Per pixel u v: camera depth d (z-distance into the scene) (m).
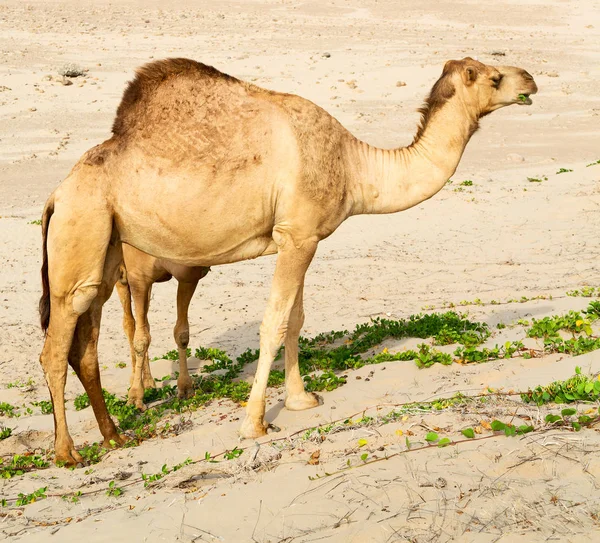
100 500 9.30
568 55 68.88
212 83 10.92
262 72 60.19
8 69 56.81
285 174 10.75
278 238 11.08
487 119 52.12
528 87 11.70
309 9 87.56
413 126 48.12
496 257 25.53
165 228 10.84
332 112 51.34
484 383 11.41
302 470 8.67
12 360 18.22
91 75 57.00
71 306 11.06
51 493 9.85
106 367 17.36
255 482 8.66
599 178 34.81
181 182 10.60
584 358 11.60
